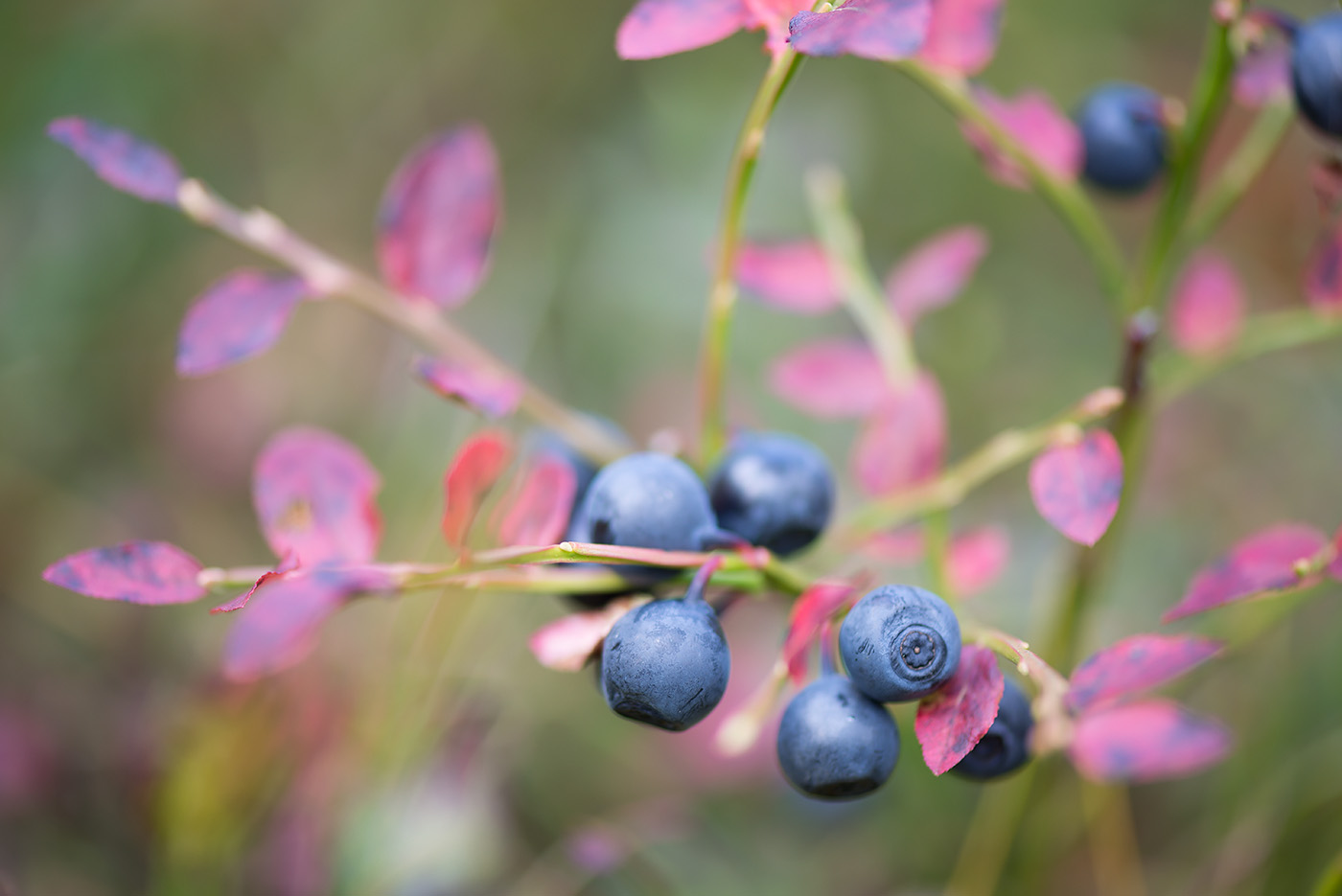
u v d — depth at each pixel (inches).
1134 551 13.9
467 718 10.8
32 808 11.0
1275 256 17.5
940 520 8.9
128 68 17.6
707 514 7.7
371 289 8.6
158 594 7.6
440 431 13.6
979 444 15.4
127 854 10.9
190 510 14.9
